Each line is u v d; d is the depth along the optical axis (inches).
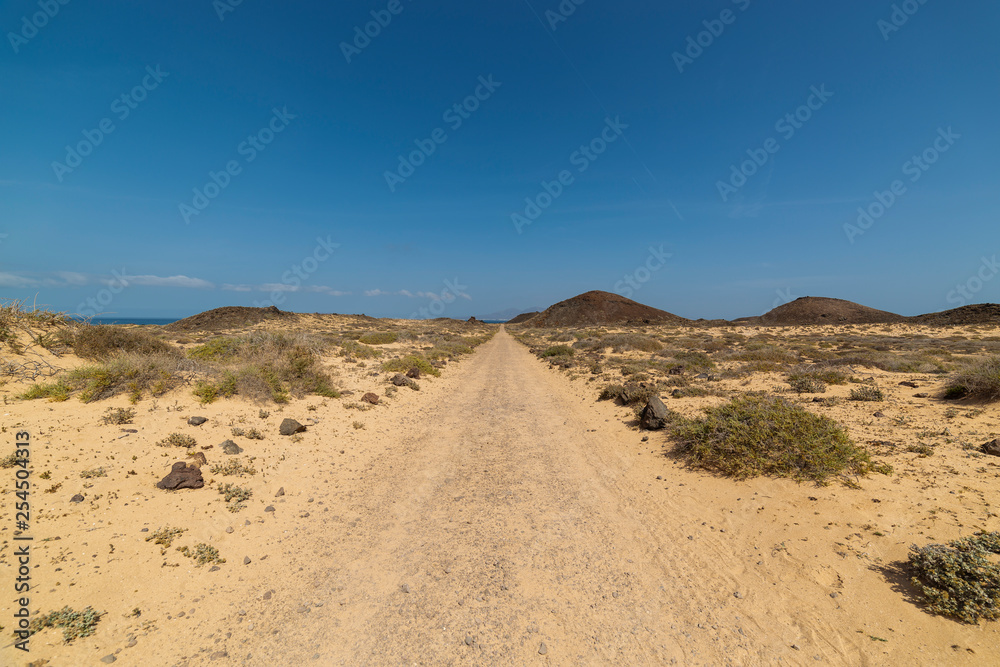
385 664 135.3
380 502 262.1
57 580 155.1
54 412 300.2
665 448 356.5
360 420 439.5
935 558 161.9
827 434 287.6
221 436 321.7
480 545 212.4
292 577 181.8
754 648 142.2
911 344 1191.6
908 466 262.2
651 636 149.6
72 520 190.1
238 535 209.2
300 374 523.2
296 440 348.2
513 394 658.2
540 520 241.6
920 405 414.6
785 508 233.8
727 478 283.3
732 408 346.0
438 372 818.2
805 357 971.3
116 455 256.4
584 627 154.2
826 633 146.3
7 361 359.6
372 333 1633.9
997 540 166.6
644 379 663.8
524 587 177.9
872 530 198.7
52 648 128.7
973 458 265.7
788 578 178.1
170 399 365.1
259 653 138.3
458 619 157.4
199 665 131.5
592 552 207.0
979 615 141.9
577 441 405.7
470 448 379.9
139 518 203.5
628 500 270.5
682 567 193.2
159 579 168.7
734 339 1708.9
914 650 133.6
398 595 171.2
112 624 143.0
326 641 144.9
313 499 259.6
